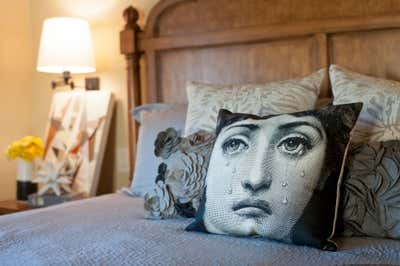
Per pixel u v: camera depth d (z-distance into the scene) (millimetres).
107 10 2838
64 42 2561
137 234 1396
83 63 2609
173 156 1640
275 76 2242
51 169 2617
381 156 1370
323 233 1217
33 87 3141
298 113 1397
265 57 2266
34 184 2764
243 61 2322
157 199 1621
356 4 2047
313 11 2141
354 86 1676
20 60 3096
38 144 2699
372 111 1571
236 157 1377
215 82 2396
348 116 1359
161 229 1466
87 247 1254
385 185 1321
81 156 2744
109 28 2836
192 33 2441
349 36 2076
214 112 1811
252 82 2299
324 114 1366
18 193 2744
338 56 2098
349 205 1332
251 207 1294
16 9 3062
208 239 1326
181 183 1584
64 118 2891
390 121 1540
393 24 1968
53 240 1337
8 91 3023
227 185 1351
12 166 3061
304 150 1306
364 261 1122
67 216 1676
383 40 2012
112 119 2836
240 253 1165
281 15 2213
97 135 2723
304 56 2172
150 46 2547
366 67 2045
